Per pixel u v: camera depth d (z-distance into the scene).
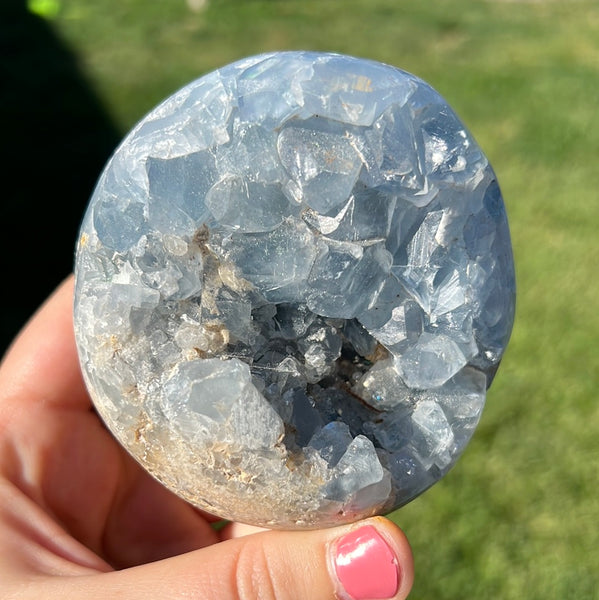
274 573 0.13
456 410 0.13
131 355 0.12
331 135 0.12
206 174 0.12
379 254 0.12
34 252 0.41
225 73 0.13
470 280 0.13
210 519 0.21
